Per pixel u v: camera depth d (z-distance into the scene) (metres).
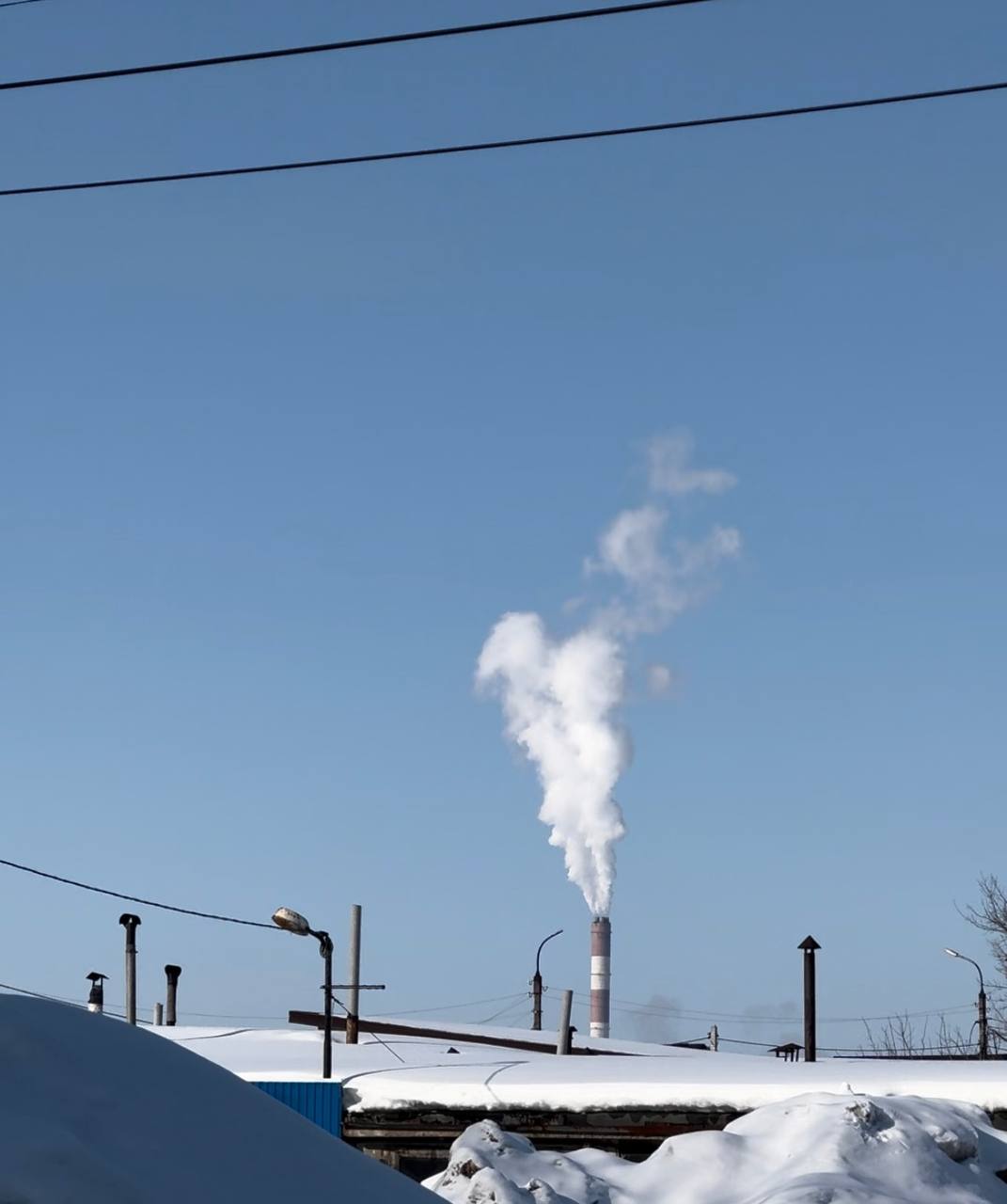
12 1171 8.07
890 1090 29.95
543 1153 20.38
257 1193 9.16
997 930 63.34
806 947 42.09
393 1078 32.75
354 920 47.69
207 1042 43.94
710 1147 20.19
